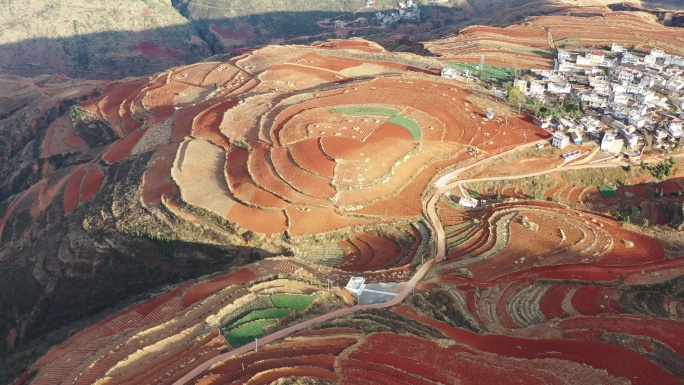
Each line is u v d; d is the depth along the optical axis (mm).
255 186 126688
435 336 80562
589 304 91125
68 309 116812
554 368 72188
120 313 99188
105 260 121250
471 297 94125
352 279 98688
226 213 120312
